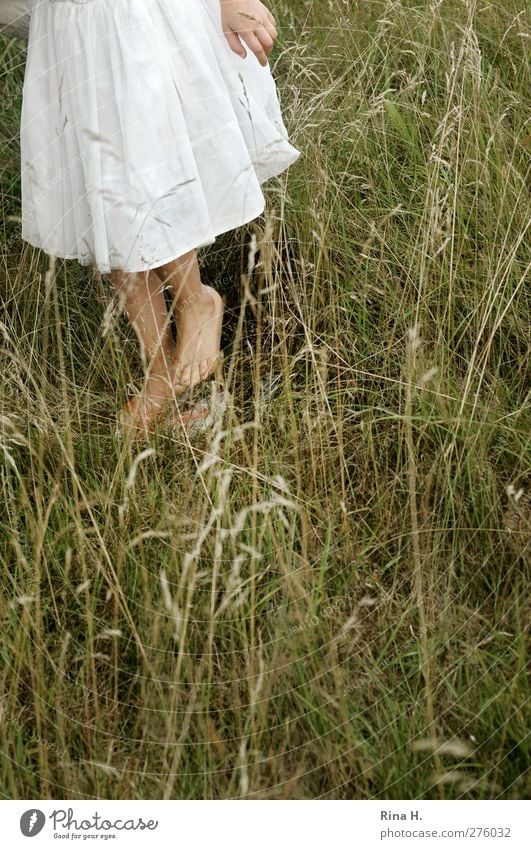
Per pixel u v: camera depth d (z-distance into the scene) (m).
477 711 1.36
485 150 2.00
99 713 1.38
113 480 1.59
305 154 2.05
